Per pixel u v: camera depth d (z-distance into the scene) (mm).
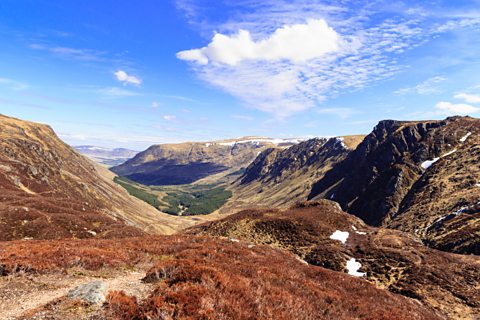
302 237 57031
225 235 62844
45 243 24797
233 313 10422
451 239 67625
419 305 26781
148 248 24797
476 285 36125
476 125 143750
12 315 10375
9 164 118562
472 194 88812
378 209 127000
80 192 146500
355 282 24531
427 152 142125
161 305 10242
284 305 12812
